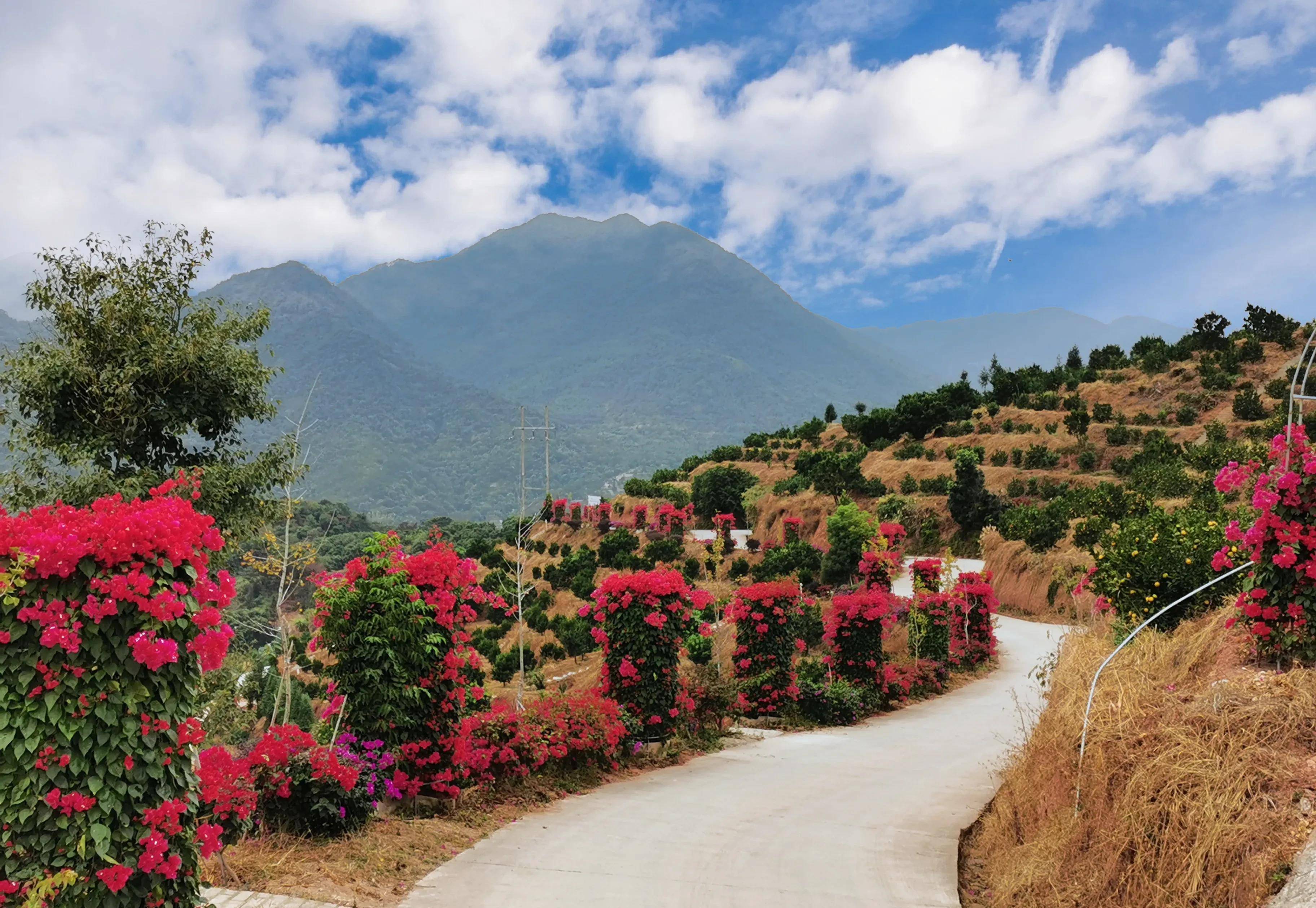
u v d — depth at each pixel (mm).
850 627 17594
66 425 11672
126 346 11781
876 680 17406
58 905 3807
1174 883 4344
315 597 7820
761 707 15758
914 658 20500
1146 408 50000
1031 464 46594
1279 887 3785
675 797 9406
